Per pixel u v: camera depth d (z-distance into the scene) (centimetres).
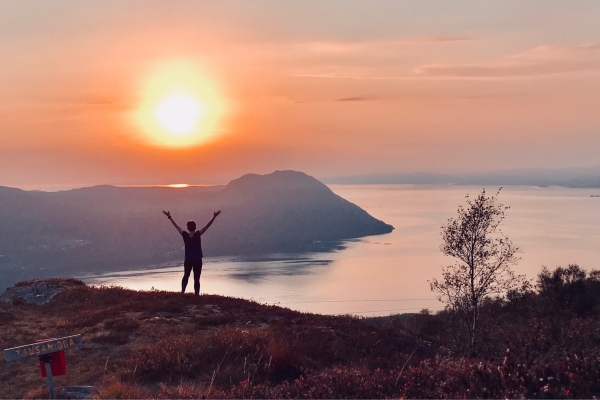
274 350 1092
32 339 1436
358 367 1013
